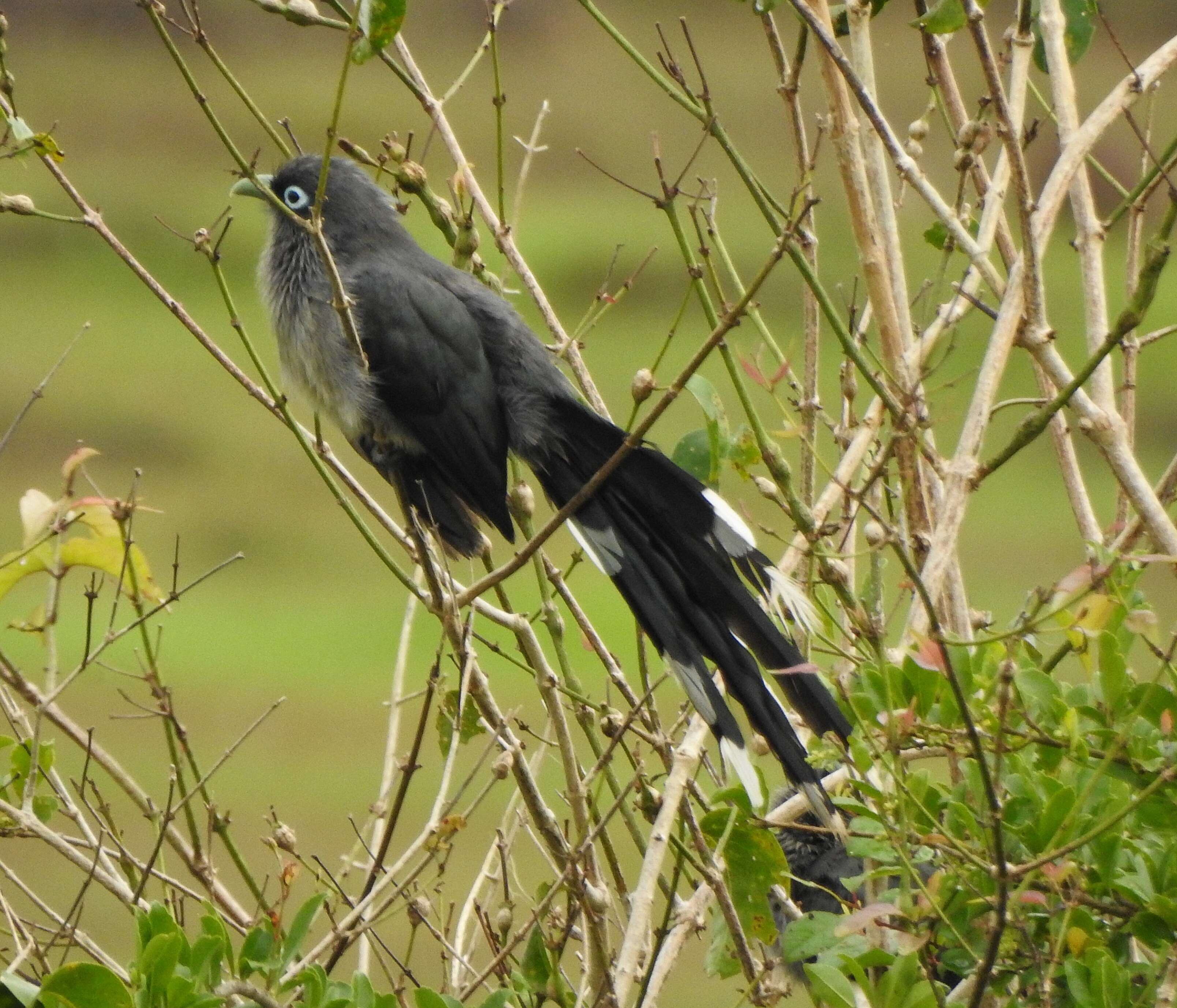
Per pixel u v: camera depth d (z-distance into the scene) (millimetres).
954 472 7332
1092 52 30156
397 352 9508
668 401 6992
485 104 39062
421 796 18906
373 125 38375
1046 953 6707
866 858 7262
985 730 6832
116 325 35938
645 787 7848
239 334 7746
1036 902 6500
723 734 7902
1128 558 6383
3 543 28391
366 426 9828
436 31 41562
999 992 6809
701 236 7434
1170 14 30844
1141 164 8766
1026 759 7301
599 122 38156
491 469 9531
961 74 25703
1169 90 28250
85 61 44188
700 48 38094
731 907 7355
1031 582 24953
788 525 21438
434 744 20156
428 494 9844
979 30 7328
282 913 7230
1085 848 6641
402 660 8633
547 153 37531
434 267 9977
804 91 34062
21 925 7418
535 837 8562
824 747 7254
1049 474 28594
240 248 39125
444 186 28922
